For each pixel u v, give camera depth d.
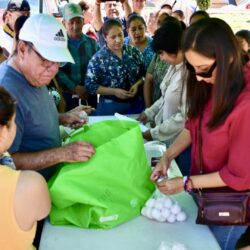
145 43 3.67
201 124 1.33
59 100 2.61
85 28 4.91
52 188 1.30
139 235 1.33
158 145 1.98
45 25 1.37
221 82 1.16
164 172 1.50
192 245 1.27
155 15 4.56
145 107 3.14
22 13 3.03
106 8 4.85
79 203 1.39
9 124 0.95
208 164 1.35
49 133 1.53
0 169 0.95
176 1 5.81
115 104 3.12
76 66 3.44
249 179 1.22
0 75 1.38
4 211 0.92
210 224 1.31
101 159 1.32
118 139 1.36
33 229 1.02
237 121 1.18
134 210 1.41
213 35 1.13
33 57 1.36
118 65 3.14
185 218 1.41
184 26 2.48
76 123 1.93
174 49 2.04
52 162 1.35
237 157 1.21
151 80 3.08
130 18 3.71
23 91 1.39
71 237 1.32
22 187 0.95
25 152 1.41
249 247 1.39
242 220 1.29
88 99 3.54
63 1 5.36
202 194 1.29
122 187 1.38
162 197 1.45
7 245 0.95
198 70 1.20
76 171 1.30
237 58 1.16
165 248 1.19
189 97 1.34
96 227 1.36
